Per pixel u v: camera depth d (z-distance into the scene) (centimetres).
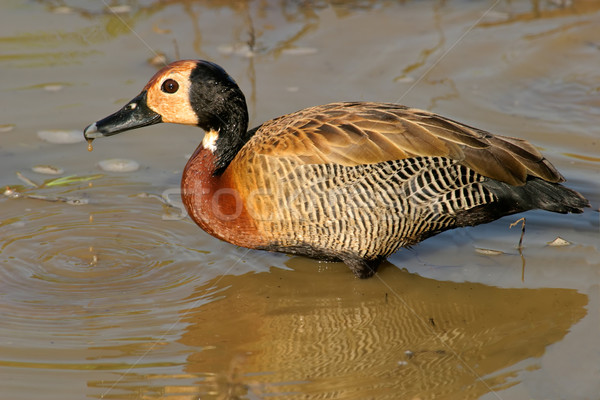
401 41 2502
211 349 1374
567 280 1572
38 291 1511
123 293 1518
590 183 1858
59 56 2389
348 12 2689
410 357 1361
